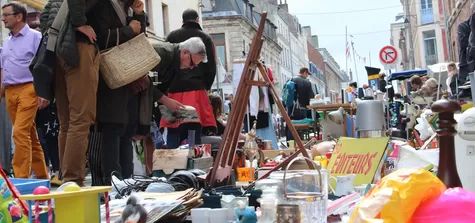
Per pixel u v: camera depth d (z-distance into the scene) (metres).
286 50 69.88
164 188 3.38
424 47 45.41
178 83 6.43
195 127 6.37
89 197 2.04
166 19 28.39
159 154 5.28
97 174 4.55
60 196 1.94
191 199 2.90
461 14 25.36
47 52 4.07
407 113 8.91
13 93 5.68
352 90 15.01
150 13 26.02
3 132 6.64
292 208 2.11
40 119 6.50
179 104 5.35
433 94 9.79
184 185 3.55
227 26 45.81
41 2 16.33
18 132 5.53
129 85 4.51
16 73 5.63
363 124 3.93
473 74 6.38
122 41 4.36
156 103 6.40
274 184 2.98
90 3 4.20
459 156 2.74
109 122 4.29
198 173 3.97
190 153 5.27
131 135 4.82
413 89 12.95
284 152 6.02
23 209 2.26
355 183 3.61
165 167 5.21
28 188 2.60
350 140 3.86
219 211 2.71
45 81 4.11
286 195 2.32
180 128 6.41
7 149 6.69
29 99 5.61
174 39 6.79
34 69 4.11
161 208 2.63
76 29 3.99
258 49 3.85
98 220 2.07
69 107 4.04
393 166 4.07
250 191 3.31
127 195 3.47
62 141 4.29
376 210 1.48
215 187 3.69
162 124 6.32
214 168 3.70
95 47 4.09
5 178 2.23
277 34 64.94
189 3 30.81
